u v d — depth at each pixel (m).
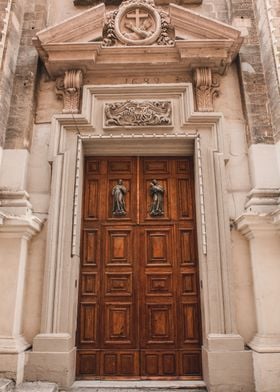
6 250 4.91
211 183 5.39
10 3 6.10
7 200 5.19
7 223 4.83
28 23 6.52
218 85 6.01
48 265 5.01
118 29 6.11
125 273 5.38
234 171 5.58
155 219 5.60
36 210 5.39
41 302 5.00
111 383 4.85
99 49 5.86
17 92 5.85
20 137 5.57
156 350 5.10
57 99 6.01
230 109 5.95
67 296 4.92
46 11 6.78
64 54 5.85
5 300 4.72
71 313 4.90
